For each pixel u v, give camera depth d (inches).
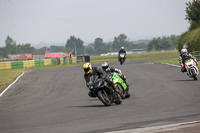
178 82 2390.5
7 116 1405.0
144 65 4650.6
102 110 1364.4
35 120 1230.9
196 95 1670.8
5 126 1144.2
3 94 2407.7
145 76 3056.1
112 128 941.2
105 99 1492.4
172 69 3676.2
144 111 1257.4
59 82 3011.8
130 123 1008.9
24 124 1155.9
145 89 2124.8
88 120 1136.8
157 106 1374.3
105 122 1064.2
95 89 1456.7
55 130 980.6
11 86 2896.2
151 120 1040.2
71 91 2327.8
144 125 951.0
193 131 795.4
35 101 1924.2
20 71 5078.7
